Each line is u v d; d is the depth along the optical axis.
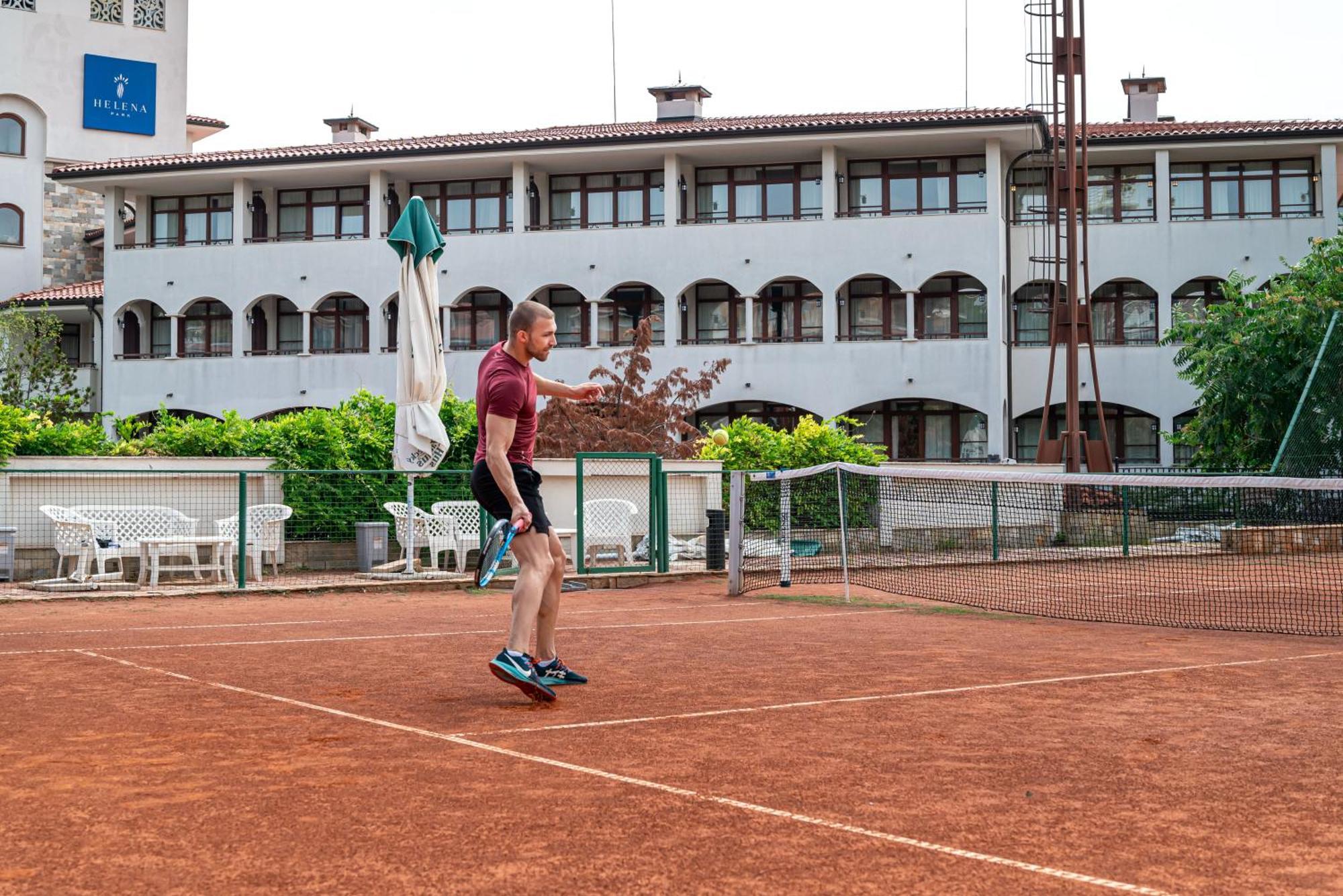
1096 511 25.11
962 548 24.19
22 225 46.88
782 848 4.13
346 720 6.53
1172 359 36.25
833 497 23.81
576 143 37.06
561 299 40.28
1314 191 37.59
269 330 41.41
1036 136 36.12
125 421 23.02
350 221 40.91
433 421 18.98
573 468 21.20
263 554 19.55
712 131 36.38
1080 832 4.35
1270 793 4.95
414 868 3.91
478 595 16.67
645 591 17.17
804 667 8.76
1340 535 25.56
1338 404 26.94
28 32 47.41
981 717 6.67
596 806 4.69
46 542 18.42
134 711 6.85
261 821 4.48
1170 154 37.47
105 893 3.67
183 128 49.88
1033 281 38.00
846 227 36.75
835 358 36.72
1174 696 7.45
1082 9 32.56
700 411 39.81
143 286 40.25
